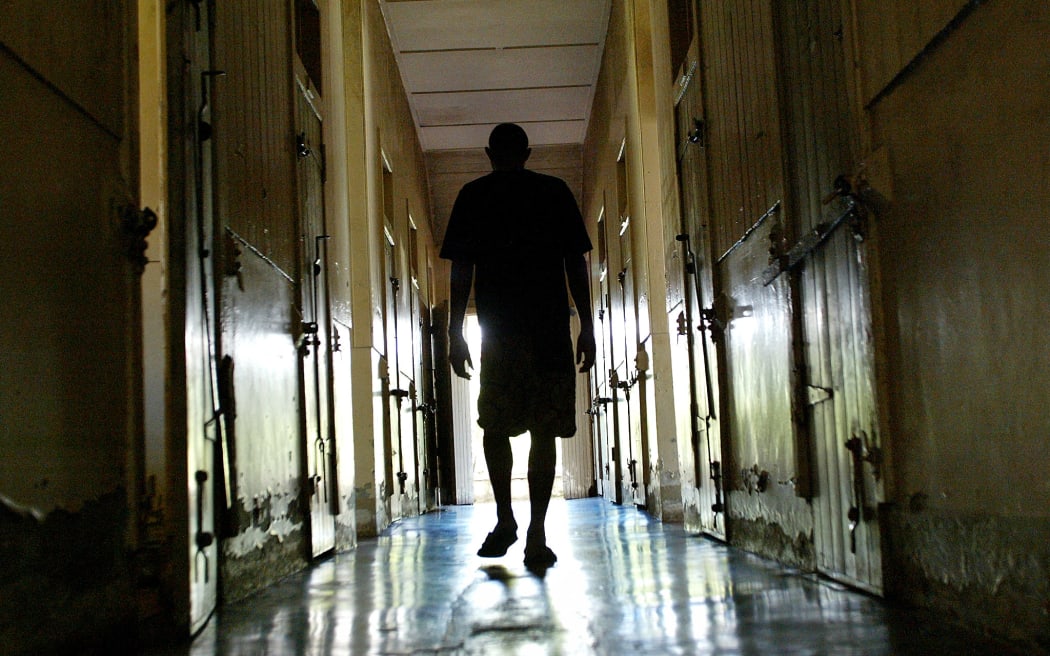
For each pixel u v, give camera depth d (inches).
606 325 391.2
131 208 78.4
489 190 142.4
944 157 70.8
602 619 83.5
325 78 194.1
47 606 61.7
